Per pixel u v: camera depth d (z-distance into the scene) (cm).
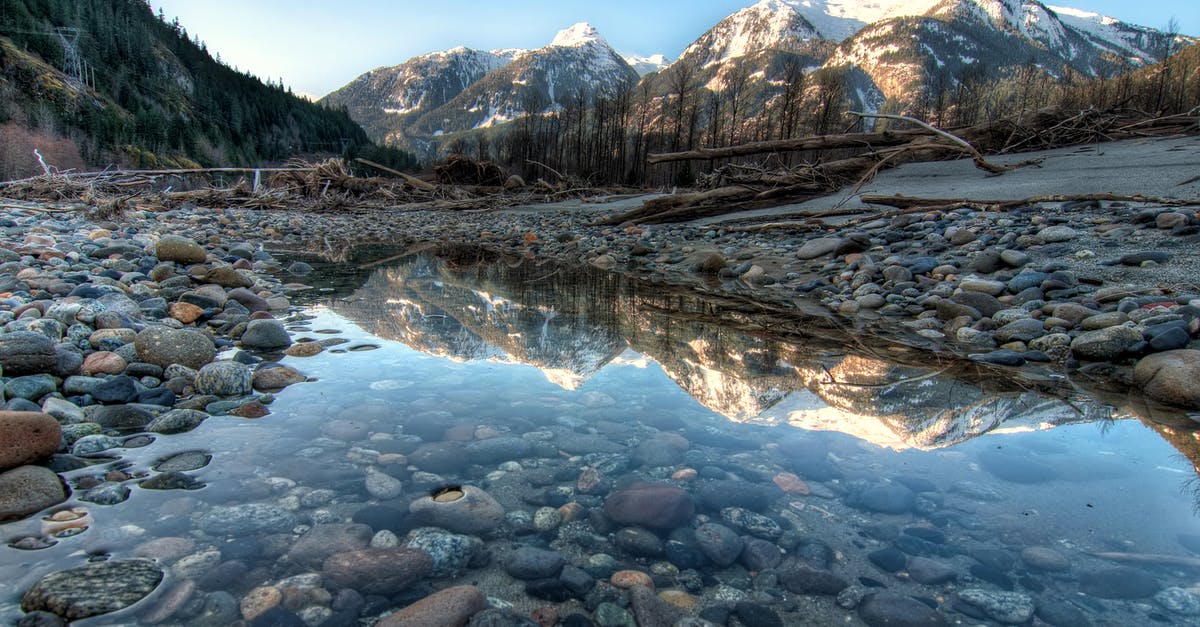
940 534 164
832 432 241
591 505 181
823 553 155
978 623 127
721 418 259
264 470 198
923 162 1220
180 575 139
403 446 222
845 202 977
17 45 9044
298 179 2106
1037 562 149
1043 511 175
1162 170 786
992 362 327
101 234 838
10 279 448
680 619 129
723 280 636
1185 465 204
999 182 908
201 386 276
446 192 2286
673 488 185
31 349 271
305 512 171
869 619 129
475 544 158
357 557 146
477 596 132
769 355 356
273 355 353
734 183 1268
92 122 7069
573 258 866
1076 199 671
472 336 411
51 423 195
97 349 320
